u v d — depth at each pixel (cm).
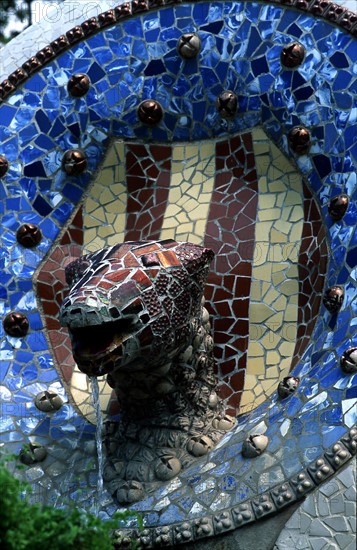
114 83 720
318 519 585
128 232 710
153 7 723
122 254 633
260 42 701
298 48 688
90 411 682
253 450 612
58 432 672
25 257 709
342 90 677
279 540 586
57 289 706
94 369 612
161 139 718
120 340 614
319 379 626
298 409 621
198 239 696
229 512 598
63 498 643
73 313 607
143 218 710
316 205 681
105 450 657
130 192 716
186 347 645
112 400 686
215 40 710
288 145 689
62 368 693
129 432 655
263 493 596
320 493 588
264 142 699
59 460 660
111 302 610
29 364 692
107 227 713
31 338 697
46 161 720
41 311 702
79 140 720
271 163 697
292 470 598
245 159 704
